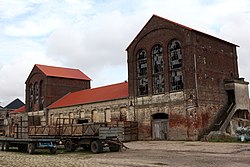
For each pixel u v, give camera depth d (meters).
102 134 21.62
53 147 22.97
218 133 27.67
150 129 32.84
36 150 25.98
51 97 51.41
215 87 31.64
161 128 31.98
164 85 32.09
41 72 52.81
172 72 31.69
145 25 34.59
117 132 22.89
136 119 34.47
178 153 19.61
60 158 18.58
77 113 43.66
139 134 33.84
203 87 30.03
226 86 32.94
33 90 54.84
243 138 26.58
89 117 41.34
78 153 22.27
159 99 32.34
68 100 48.34
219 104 31.69
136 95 34.84
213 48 32.62
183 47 30.56
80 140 23.69
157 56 33.41
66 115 45.91
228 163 14.45
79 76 56.16
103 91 43.59
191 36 30.08
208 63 31.41
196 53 30.16
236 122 31.69
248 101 34.03
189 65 29.84
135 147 25.08
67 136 24.34
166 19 32.44
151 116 33.00
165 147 23.84
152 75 33.50
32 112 53.88
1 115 65.06
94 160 16.95
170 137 30.78
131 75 35.66
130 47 36.16
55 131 25.08
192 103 29.20
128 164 14.88
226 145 23.06
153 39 33.62
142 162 15.62
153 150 22.22
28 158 18.75
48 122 49.84
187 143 26.12
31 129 27.00
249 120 33.62
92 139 22.66
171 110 31.03
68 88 53.84
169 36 32.03
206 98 30.09
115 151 22.34
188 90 29.69
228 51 34.97
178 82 31.06
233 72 34.97
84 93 47.78
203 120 29.22
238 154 18.16
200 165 14.07
